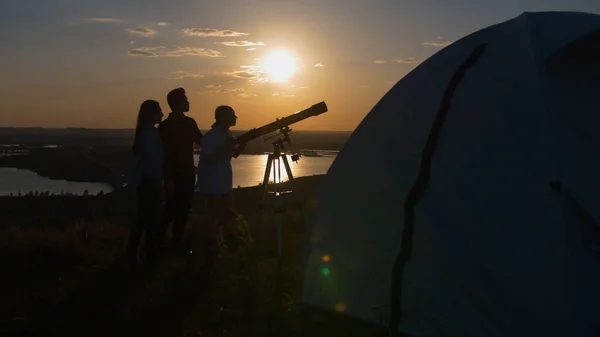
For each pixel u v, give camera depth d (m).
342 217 6.10
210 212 7.56
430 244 5.22
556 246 4.63
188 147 8.77
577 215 4.67
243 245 9.12
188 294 6.55
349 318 5.79
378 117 6.24
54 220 12.94
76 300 6.27
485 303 4.82
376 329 5.49
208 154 7.46
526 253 4.74
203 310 6.04
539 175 4.87
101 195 21.45
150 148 7.34
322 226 6.31
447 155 5.38
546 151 4.90
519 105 5.20
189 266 7.70
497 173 5.07
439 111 5.60
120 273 7.34
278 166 7.87
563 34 5.34
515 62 5.45
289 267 7.75
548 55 5.26
